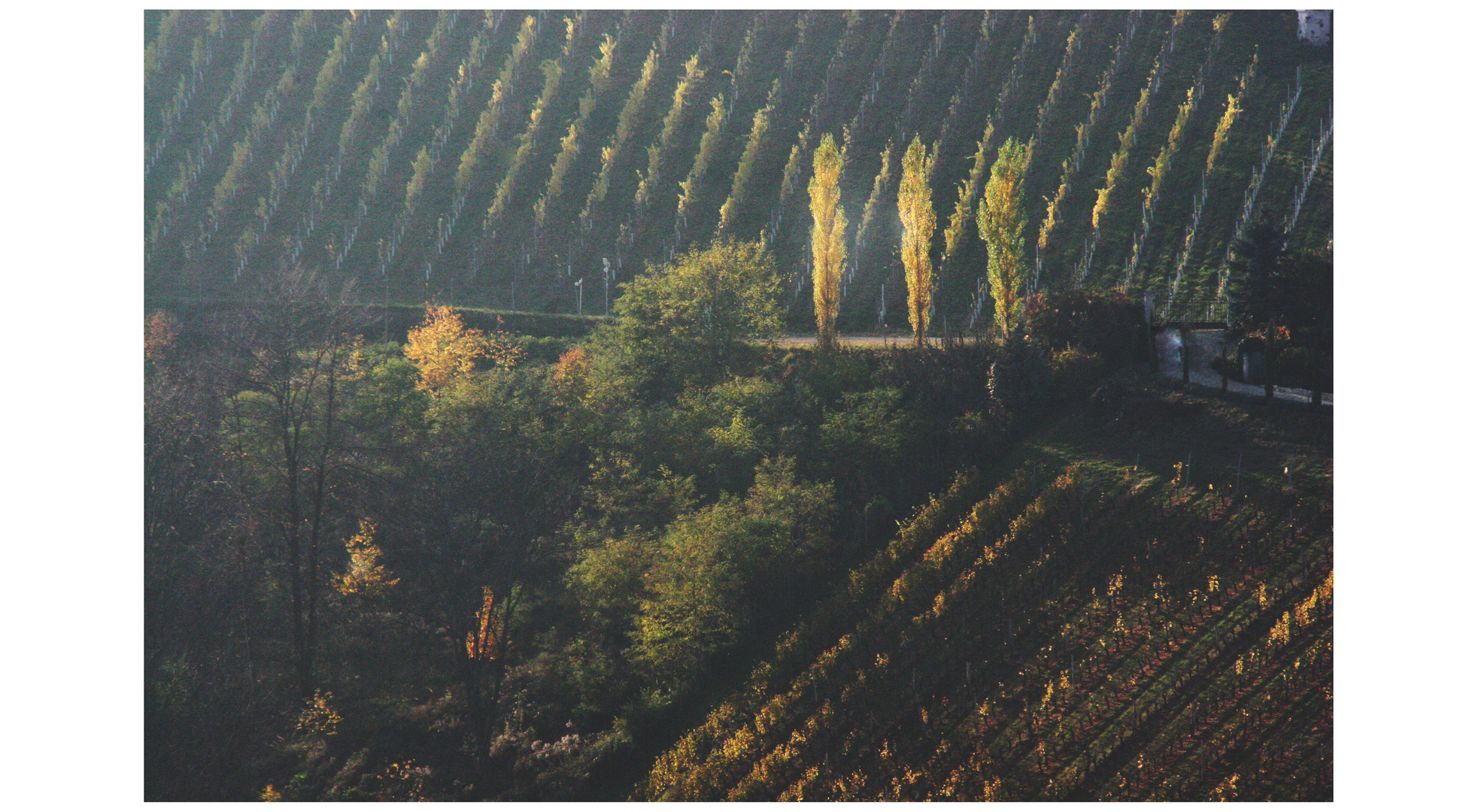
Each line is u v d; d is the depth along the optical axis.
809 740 38.62
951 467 53.12
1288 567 39.00
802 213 99.00
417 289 97.69
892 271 89.31
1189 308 74.50
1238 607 38.09
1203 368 53.44
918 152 66.06
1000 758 35.34
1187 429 48.22
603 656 46.91
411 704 46.06
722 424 58.78
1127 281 80.69
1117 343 56.62
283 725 43.41
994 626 41.19
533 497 52.44
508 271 99.12
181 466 52.53
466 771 41.94
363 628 50.72
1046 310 58.34
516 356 78.00
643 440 58.69
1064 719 36.03
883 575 47.03
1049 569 42.94
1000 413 54.50
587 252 100.06
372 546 49.97
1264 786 31.19
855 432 55.28
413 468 53.38
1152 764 33.09
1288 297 51.44
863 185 101.12
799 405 61.22
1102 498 45.72
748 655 46.00
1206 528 42.16
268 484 52.03
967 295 84.56
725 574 45.84
